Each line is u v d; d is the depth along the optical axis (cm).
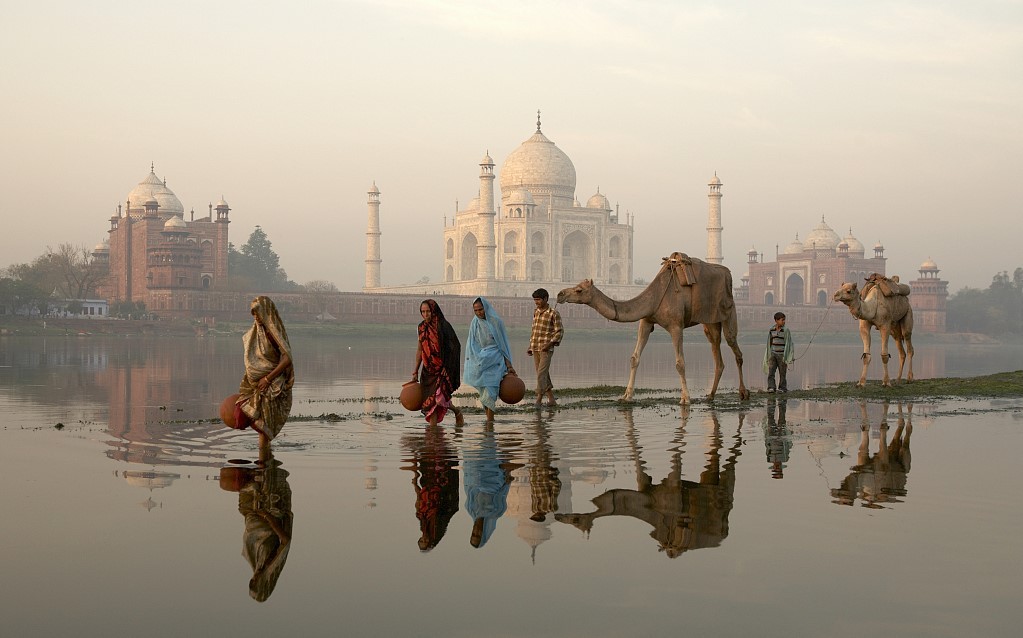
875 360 3966
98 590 435
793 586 440
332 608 409
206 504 625
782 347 1639
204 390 1733
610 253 11500
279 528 555
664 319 1408
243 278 10800
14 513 595
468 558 489
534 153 11206
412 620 394
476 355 1139
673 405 1373
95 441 945
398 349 5075
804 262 12319
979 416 1209
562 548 511
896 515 591
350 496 654
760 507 617
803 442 942
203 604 414
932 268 11750
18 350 4069
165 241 9112
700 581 448
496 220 10862
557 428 1066
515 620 393
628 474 745
